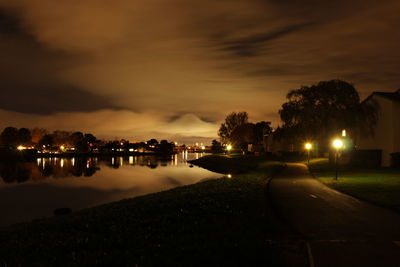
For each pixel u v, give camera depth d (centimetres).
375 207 1555
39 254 942
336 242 973
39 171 6612
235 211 1393
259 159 7056
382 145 3966
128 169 7125
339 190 2134
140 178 5097
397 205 1558
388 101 3894
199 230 1109
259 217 1277
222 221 1218
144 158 13312
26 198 3228
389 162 3853
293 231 1102
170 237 1034
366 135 4209
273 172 3644
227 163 7031
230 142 11856
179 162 10088
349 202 1694
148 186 4072
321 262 804
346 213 1408
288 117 4722
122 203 1888
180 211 1425
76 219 1420
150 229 1149
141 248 939
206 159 9375
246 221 1208
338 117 4338
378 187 2180
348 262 804
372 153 3959
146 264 801
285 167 4366
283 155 7462
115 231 1149
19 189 3931
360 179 2706
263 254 852
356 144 4384
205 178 4988
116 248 958
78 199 3133
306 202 1695
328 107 4447
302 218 1306
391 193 1911
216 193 1931
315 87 4616
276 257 839
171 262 806
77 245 1000
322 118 4484
